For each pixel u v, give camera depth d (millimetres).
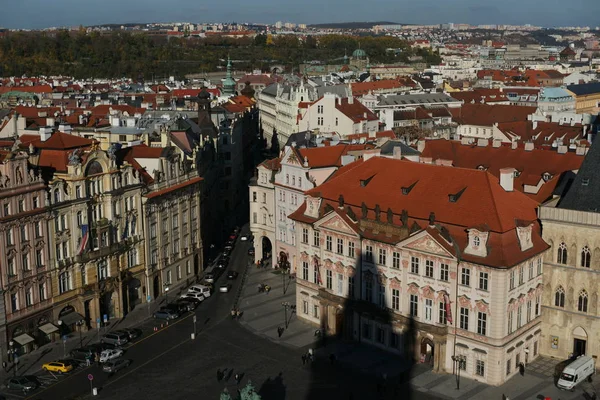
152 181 162125
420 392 119500
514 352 124312
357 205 140375
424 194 133500
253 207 187250
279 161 185125
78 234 143000
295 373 127438
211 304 161625
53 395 119188
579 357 123062
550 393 118375
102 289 147125
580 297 127000
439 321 126875
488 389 120250
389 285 133000
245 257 196750
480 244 119812
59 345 138500
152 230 162750
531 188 159500
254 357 134000
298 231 149500
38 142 150500
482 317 121125
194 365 130625
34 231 134125
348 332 140625
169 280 169500
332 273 143250
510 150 180875
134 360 132750
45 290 137625
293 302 161750
